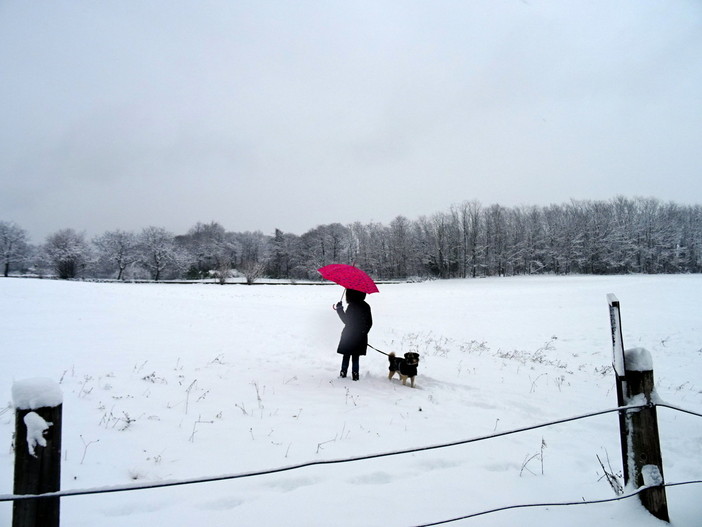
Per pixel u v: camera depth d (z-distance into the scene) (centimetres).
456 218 8531
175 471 351
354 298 753
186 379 681
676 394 841
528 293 3381
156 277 7944
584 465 420
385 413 554
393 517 298
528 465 412
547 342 1521
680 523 283
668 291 3086
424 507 315
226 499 310
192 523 279
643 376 282
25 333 1016
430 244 8619
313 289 3728
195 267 8712
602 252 7938
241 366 810
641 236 8131
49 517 178
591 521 288
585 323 1914
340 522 289
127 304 1786
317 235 9056
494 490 350
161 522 278
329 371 817
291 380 718
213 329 1268
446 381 785
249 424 482
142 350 901
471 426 523
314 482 348
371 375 803
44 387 183
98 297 2005
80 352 840
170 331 1180
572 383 858
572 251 8031
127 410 507
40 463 178
